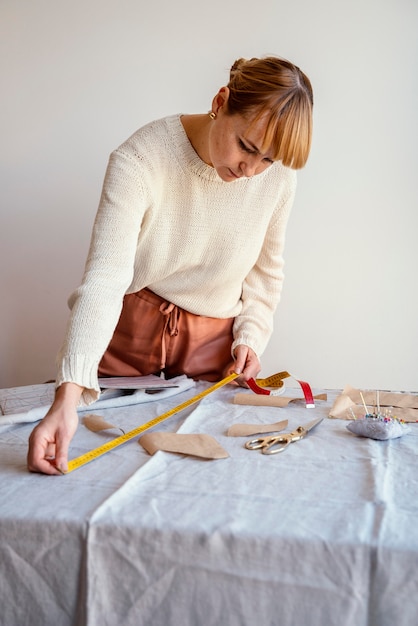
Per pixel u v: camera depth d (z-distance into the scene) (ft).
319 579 2.67
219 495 3.19
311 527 2.80
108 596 2.85
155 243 5.36
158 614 2.81
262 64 4.09
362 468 3.65
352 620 2.64
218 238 5.49
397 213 8.71
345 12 8.48
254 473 3.55
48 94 9.04
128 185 4.81
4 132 9.17
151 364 6.13
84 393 3.94
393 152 8.61
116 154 4.91
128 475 3.50
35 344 9.46
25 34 9.00
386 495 3.19
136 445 4.09
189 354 6.17
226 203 5.34
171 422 4.77
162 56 8.79
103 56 8.89
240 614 2.73
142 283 5.79
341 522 2.85
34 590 2.93
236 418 4.84
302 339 9.09
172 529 2.78
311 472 3.57
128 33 8.82
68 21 8.91
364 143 8.64
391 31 8.43
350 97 8.59
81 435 4.35
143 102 8.87
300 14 8.53
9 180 9.24
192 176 5.12
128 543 2.82
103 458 3.82
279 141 4.03
